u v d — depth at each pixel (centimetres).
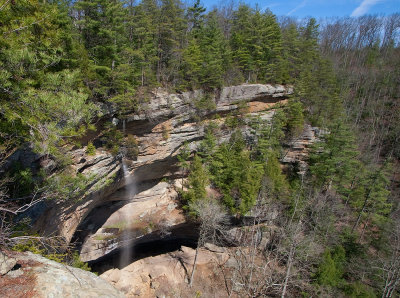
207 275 2614
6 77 700
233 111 3519
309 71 4175
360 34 8331
